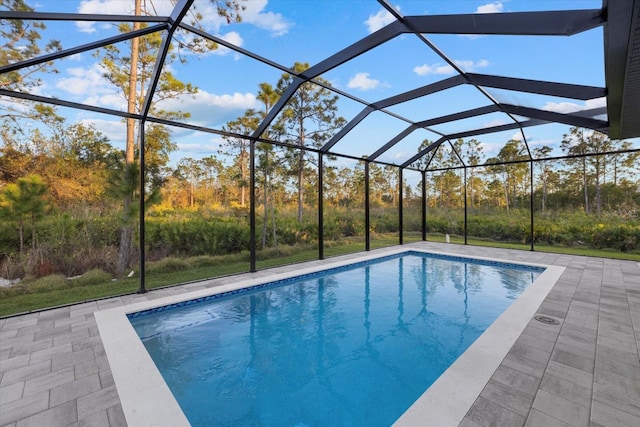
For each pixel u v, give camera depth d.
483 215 12.38
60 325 3.75
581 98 4.43
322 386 2.97
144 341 3.90
